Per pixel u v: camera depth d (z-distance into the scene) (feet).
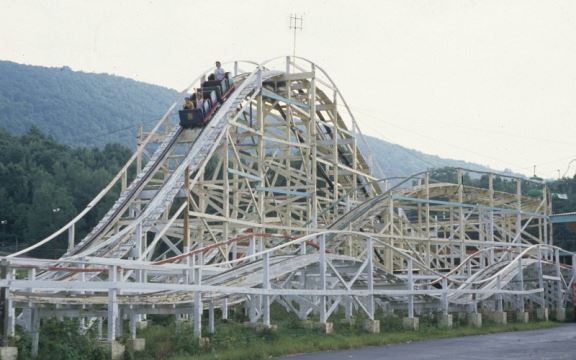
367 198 227.40
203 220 157.89
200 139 163.12
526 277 179.52
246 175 173.37
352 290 126.52
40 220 390.01
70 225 147.02
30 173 459.73
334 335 118.73
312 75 197.36
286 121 196.44
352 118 218.59
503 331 146.00
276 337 109.81
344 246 207.10
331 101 212.23
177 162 177.78
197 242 166.61
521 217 254.47
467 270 203.92
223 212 167.22
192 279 114.21
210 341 100.07
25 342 83.61
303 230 179.22
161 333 104.17
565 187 473.67
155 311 104.01
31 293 94.79
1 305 82.53
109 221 149.59
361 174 219.61
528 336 134.41
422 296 151.64
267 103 207.10
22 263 91.30
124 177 174.40
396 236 192.24
